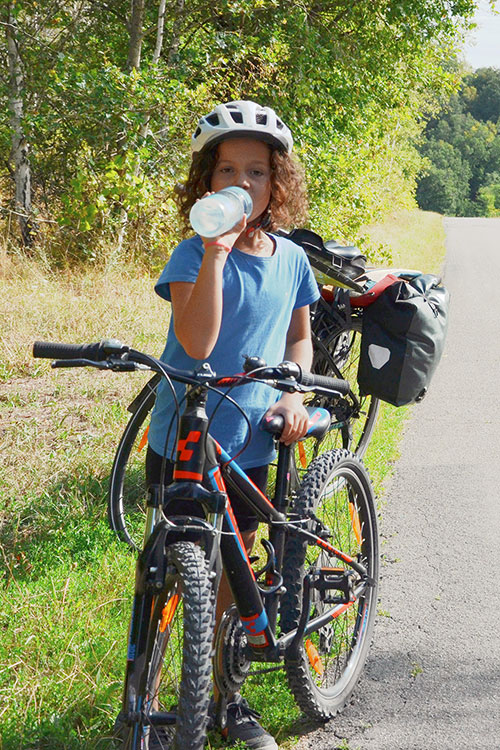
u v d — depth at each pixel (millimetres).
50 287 9289
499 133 161750
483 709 3168
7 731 2717
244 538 2713
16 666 3090
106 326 7844
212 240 2104
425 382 4566
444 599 4020
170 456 2520
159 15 11352
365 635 3287
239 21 13266
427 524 4898
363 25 14953
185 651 2082
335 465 2994
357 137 15547
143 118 10531
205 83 11789
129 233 11289
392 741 2943
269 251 2545
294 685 2814
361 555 3281
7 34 11555
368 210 14211
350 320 4676
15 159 11781
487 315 12352
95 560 3934
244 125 2387
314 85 13570
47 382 6578
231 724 2738
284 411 2557
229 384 2221
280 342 2582
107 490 4660
